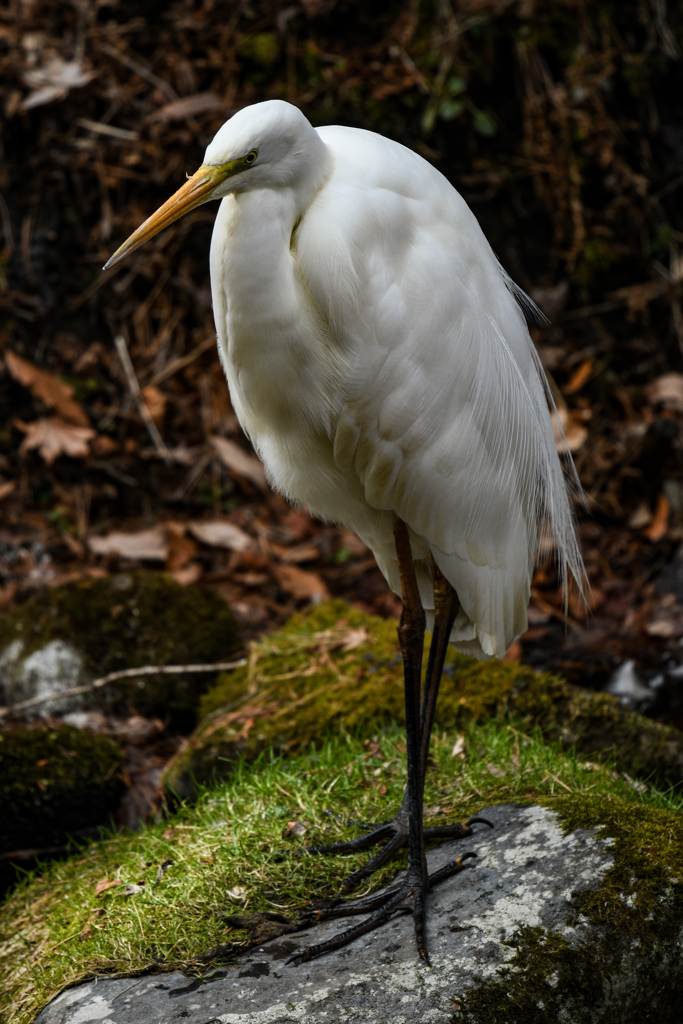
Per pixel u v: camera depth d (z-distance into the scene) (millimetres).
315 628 7648
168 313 10453
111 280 10406
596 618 8820
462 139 11016
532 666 8195
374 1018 3918
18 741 6527
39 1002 4395
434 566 5121
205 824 5500
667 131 11539
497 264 5133
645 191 11148
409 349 4441
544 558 9258
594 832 4594
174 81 10930
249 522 9734
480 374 4629
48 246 10328
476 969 4078
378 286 4367
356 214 4320
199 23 11133
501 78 11289
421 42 11297
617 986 4004
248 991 4160
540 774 5520
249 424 5195
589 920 4141
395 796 5535
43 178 10414
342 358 4488
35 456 9750
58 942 4871
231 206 4426
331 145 4605
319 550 9641
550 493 5199
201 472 9992
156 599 7848
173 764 6465
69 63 10766
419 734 4906
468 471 4703
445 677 6777
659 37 11664
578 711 6461
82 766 6488
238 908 4832
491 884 4512
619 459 10039
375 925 4504
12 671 7625
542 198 10977
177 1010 4086
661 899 4180
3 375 9867
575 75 11234
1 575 8891
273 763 5938
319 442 4855
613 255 11000
